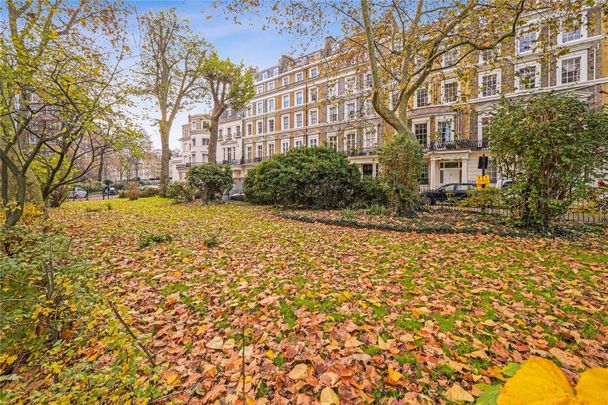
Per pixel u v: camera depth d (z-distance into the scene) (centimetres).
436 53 1055
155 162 6122
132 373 185
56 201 1437
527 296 312
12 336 235
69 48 488
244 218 955
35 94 482
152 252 503
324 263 444
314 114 3147
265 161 1338
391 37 1191
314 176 1102
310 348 232
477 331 247
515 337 238
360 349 228
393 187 857
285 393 188
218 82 2020
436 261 443
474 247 522
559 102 591
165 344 246
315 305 304
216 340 249
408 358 216
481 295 319
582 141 555
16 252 332
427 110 2264
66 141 511
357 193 1162
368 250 514
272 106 3641
